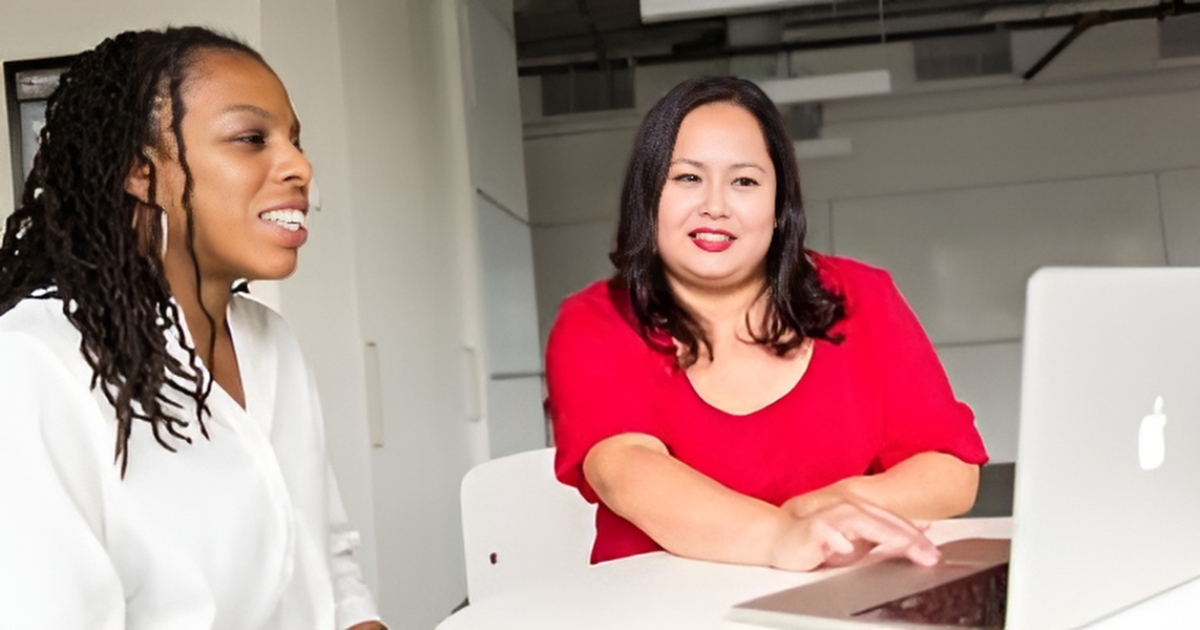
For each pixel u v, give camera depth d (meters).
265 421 1.19
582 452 1.46
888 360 1.53
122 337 1.01
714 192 1.48
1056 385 0.79
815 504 1.31
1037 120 5.50
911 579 1.04
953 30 5.47
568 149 5.51
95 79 1.07
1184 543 0.93
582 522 1.63
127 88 1.05
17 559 0.91
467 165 4.28
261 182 1.08
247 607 1.09
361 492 2.78
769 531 1.20
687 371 1.53
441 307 3.82
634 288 1.52
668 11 3.72
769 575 1.14
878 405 1.53
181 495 1.04
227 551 1.06
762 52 5.47
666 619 0.98
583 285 5.50
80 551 0.93
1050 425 0.79
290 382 1.26
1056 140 5.50
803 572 1.14
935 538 1.23
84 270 1.02
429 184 3.81
